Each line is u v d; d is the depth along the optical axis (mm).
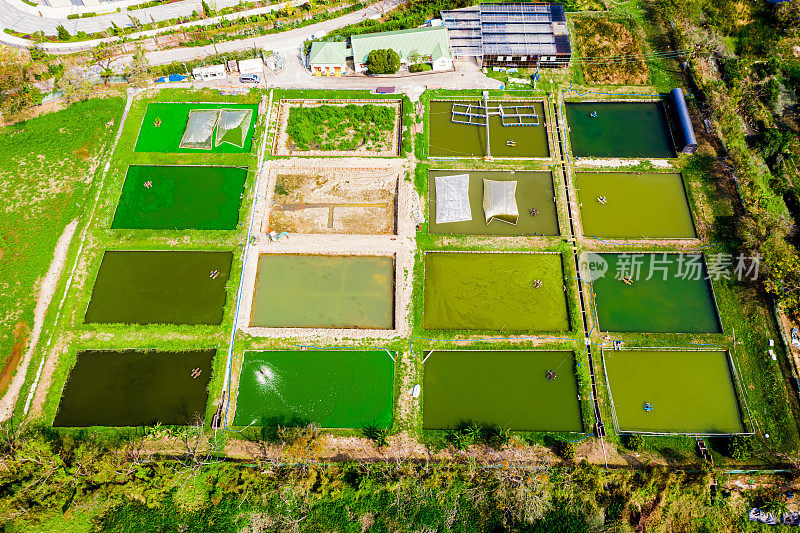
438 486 47969
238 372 55094
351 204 66438
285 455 50062
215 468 48875
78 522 47250
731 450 49719
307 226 64562
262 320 58562
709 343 56062
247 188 66625
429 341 56219
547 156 70188
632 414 53375
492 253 62375
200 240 62531
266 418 53219
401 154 69562
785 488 48969
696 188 66250
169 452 51094
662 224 64375
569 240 62562
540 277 60875
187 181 67688
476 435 50938
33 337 56469
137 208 65500
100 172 67688
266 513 47594
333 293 60125
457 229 63969
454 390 54438
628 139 71562
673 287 60031
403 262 60938
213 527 47000
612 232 63969
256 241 62500
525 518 46594
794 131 69750
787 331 56188
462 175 68438
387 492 48312
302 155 69375
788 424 52156
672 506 48031
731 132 68375
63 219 63844
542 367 55531
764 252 59438
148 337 56500
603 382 54375
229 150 69875
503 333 56594
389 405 53719
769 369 54688
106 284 60344
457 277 60844
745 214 63281
